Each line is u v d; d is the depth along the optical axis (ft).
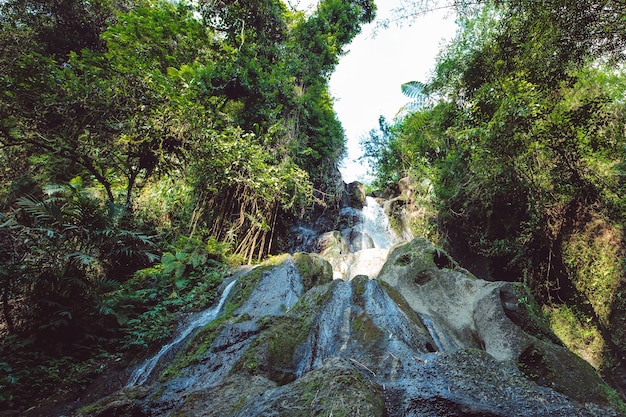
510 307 14.37
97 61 23.93
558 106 17.70
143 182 29.19
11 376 12.53
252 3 43.14
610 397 9.90
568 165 17.99
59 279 15.74
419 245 21.84
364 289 15.88
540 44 15.30
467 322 15.47
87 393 13.24
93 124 21.93
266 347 11.68
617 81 20.18
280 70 39.93
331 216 41.32
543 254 24.08
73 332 15.88
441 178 31.32
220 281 22.53
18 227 14.78
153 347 15.88
